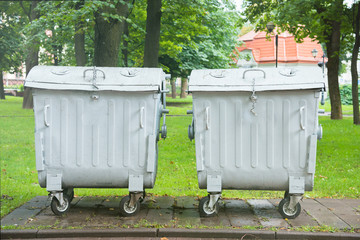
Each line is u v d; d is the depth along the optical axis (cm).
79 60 2161
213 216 565
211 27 2525
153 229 507
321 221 544
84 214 579
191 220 547
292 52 4669
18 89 5938
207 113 547
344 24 2161
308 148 541
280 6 2098
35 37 2109
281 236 495
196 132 553
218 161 552
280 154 545
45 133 561
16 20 3494
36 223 536
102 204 638
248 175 550
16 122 2030
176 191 735
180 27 2309
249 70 555
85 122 560
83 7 1450
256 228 514
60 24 1845
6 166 1016
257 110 545
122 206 562
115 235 504
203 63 3391
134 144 558
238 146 549
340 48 2320
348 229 510
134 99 557
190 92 555
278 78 544
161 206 621
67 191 606
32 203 645
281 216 570
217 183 550
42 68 574
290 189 542
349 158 1139
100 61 1443
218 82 546
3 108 2927
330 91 2275
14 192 729
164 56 3234
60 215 571
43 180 567
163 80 605
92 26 1688
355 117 1983
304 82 536
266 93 543
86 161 561
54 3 1755
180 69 3350
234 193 725
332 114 2278
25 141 1464
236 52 4006
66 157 561
